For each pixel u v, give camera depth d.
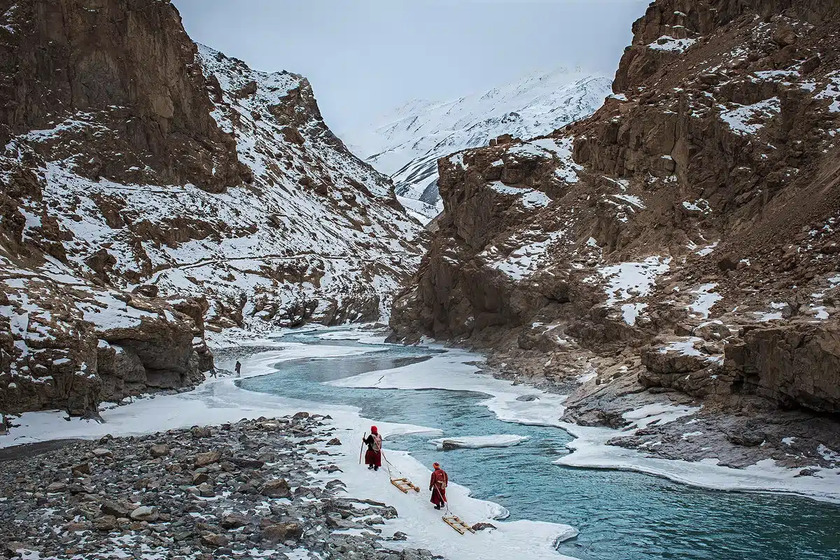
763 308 31.52
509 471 24.08
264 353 66.31
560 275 49.44
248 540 17.19
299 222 121.00
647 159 53.22
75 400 32.09
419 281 80.31
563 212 58.31
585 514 19.88
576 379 37.97
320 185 144.88
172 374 42.75
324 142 178.75
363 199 161.88
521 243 58.06
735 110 49.00
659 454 25.02
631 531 18.56
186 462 24.17
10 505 19.75
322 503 19.97
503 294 55.19
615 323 40.22
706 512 19.70
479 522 18.95
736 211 45.62
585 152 61.75
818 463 22.08
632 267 46.09
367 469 23.78
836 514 19.20
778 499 20.47
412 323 75.19
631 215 50.53
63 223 70.81
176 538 17.20
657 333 37.31
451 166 71.19
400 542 17.53
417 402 37.38
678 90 53.97
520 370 43.56
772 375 24.59
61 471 23.28
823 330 22.81
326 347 71.44
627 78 68.81
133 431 30.61
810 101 45.19
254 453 25.58
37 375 31.33
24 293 34.38
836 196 36.31
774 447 23.31
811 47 50.88
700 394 28.06
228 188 114.31
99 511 19.09
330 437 28.80
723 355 28.39
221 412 34.84
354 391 41.84
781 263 35.00
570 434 29.17
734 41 57.28
